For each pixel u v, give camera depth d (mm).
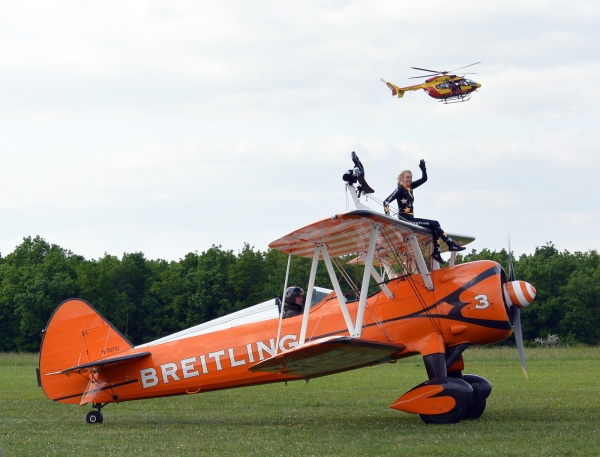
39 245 138375
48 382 32594
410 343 29500
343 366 30016
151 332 114562
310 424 28781
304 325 29234
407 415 31188
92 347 32531
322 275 98125
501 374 50250
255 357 31234
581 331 103188
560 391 38656
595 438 23016
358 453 21344
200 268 115875
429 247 31156
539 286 106125
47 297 112562
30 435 26188
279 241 28594
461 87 70250
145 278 119438
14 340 114250
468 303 29031
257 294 110438
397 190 29625
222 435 25781
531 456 20250
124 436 25797
